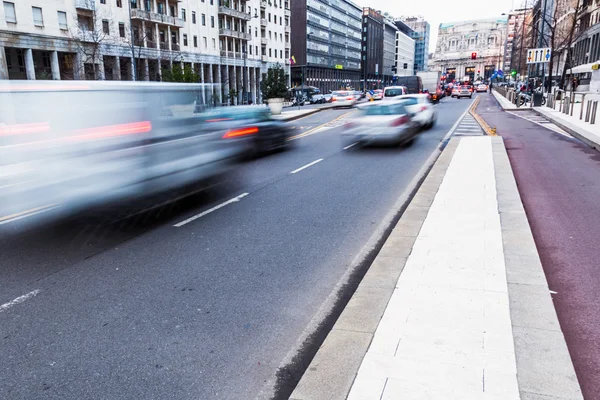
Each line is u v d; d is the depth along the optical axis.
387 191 8.05
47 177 5.59
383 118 13.52
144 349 3.27
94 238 5.73
